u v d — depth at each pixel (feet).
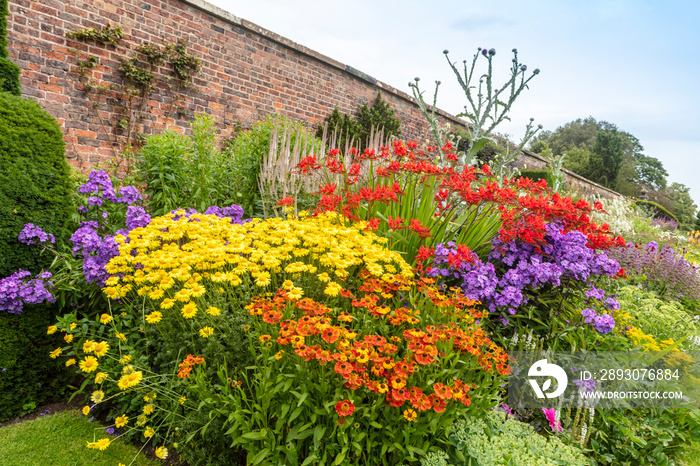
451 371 5.89
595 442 6.81
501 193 8.64
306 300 5.95
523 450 5.88
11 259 7.79
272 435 5.26
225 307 7.14
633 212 33.60
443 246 8.32
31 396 7.70
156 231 8.13
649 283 13.55
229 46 19.83
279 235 8.59
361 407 5.25
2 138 7.86
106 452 6.61
